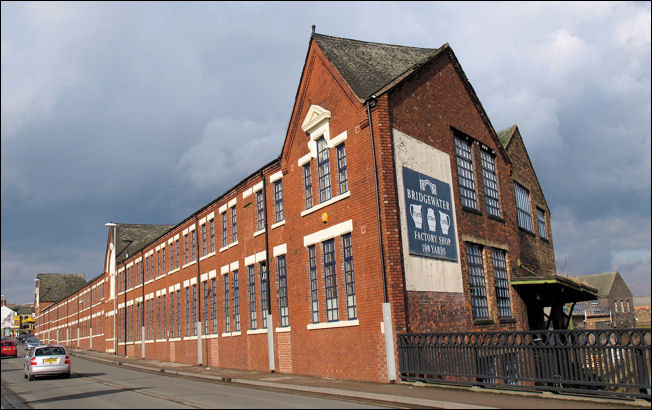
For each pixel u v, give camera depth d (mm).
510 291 23703
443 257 19219
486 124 25125
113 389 18547
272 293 23594
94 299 65875
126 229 58719
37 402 15305
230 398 14844
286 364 22234
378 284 17141
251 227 26203
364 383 16984
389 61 22172
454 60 23000
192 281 33906
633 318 69688
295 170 22219
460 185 21922
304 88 21625
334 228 19453
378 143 17703
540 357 13117
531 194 30078
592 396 12109
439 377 15336
